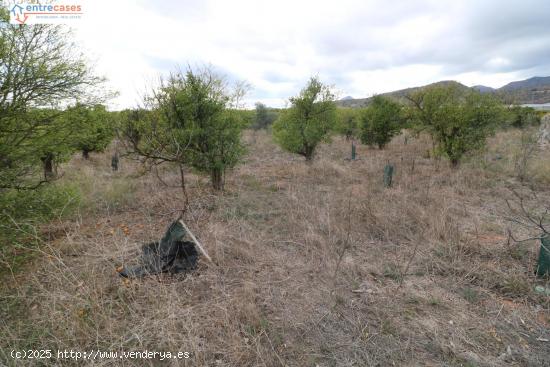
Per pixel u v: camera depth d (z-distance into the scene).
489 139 13.44
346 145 15.59
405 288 2.84
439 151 8.41
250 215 4.80
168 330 2.15
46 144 3.34
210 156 5.92
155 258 3.14
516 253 3.41
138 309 2.46
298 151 10.14
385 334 2.24
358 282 2.94
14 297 2.46
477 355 2.04
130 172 8.12
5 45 2.76
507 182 6.79
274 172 8.76
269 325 2.32
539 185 6.49
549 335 2.23
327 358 2.03
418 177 7.22
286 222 4.46
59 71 3.12
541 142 11.16
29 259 3.16
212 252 3.38
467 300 2.66
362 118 13.37
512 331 2.26
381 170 8.06
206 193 6.07
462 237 3.74
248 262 3.30
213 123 5.75
